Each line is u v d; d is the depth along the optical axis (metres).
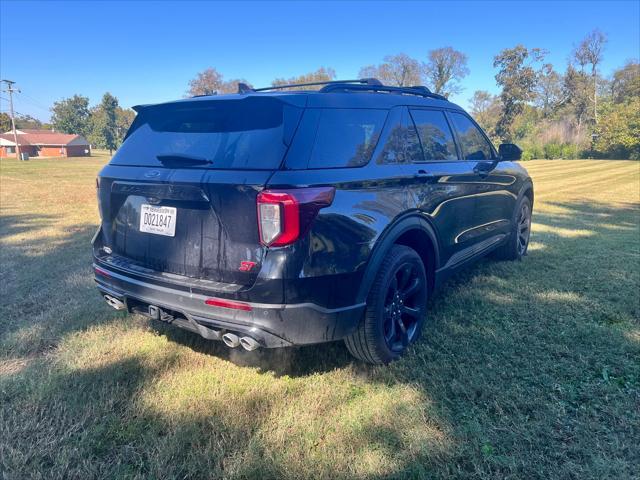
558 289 4.30
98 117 102.31
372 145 2.83
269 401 2.58
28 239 7.01
